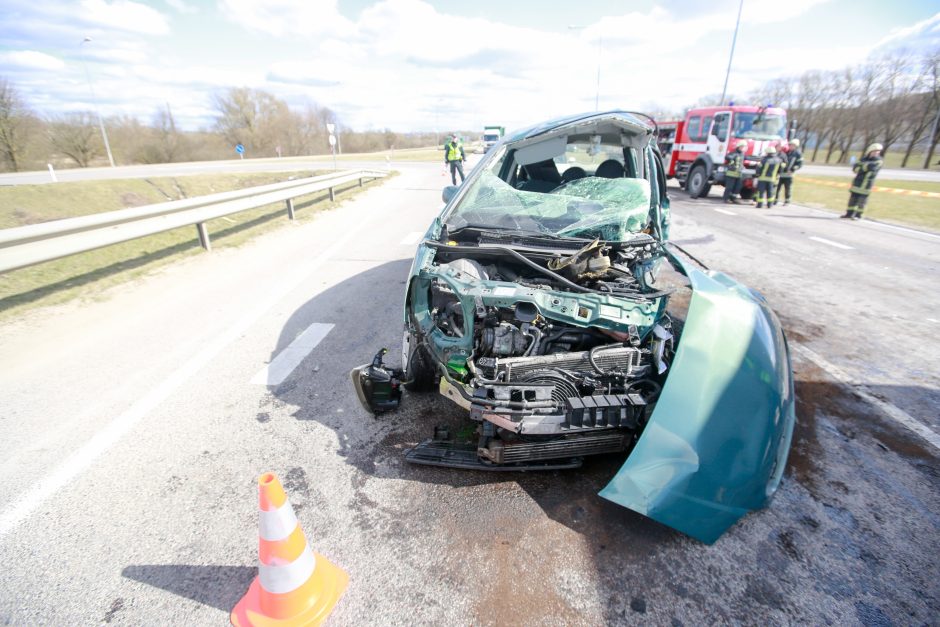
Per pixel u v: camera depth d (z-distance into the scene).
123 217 5.76
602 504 2.35
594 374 2.36
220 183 16.92
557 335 2.48
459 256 2.89
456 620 1.80
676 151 15.78
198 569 2.04
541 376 2.32
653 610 1.83
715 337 2.29
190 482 2.54
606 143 3.89
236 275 6.07
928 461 2.66
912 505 2.34
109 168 29.16
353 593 1.91
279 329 4.43
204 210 7.23
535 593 1.90
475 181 3.44
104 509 2.35
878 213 11.29
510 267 2.92
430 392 3.33
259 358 3.88
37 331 4.36
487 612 1.83
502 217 3.13
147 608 1.87
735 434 2.11
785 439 2.45
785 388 2.38
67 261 6.43
